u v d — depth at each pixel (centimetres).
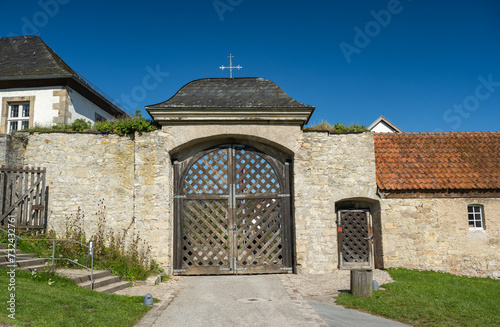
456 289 988
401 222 1280
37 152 1248
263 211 1245
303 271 1184
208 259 1210
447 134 1521
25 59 1656
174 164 1248
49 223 1211
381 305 802
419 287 959
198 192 1241
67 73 1520
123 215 1215
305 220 1205
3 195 1146
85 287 864
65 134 1258
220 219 1230
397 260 1267
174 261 1203
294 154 1224
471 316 764
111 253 1144
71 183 1234
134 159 1210
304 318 716
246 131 1213
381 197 1276
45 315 615
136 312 721
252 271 1209
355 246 1330
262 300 862
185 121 1205
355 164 1278
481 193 1307
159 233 1170
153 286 1018
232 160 1252
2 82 1537
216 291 959
